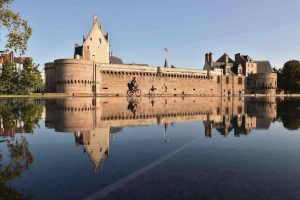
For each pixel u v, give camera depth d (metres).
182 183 6.33
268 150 9.89
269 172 7.18
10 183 6.39
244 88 137.12
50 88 100.50
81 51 99.38
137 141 11.76
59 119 20.34
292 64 148.38
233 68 138.25
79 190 5.89
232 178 6.68
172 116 23.55
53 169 7.53
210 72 125.69
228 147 10.45
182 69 116.88
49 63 100.69
